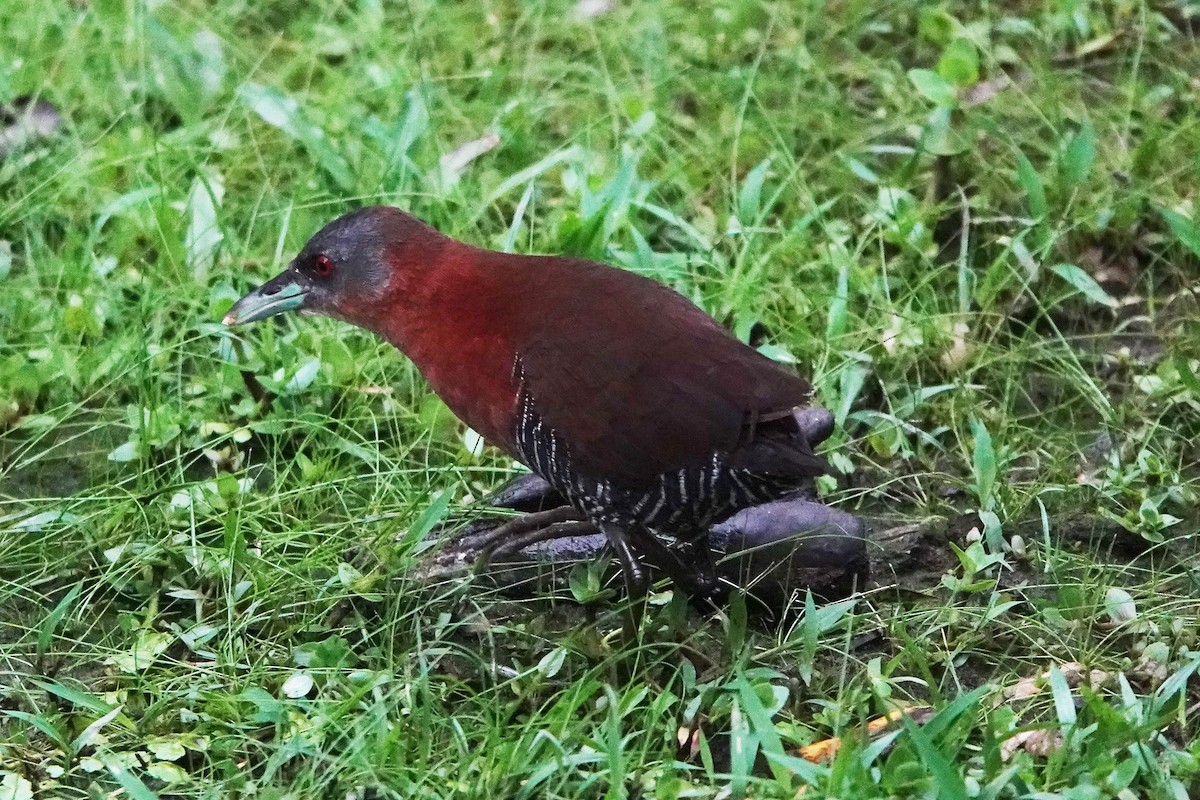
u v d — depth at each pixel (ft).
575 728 25.67
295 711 26.68
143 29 44.98
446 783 24.89
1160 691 25.61
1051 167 39.91
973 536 30.66
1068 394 34.78
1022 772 23.88
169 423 33.78
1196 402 33.35
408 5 44.50
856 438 34.12
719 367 26.23
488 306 27.58
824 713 25.93
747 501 26.81
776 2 46.68
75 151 42.27
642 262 36.06
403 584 29.12
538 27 45.80
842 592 29.45
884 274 36.70
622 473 26.58
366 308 28.89
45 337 36.65
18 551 31.30
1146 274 37.45
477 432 28.91
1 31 46.75
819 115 42.42
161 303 36.88
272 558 30.71
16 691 28.12
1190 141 40.34
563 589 29.86
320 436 33.96
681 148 41.83
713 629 29.04
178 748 26.16
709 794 24.27
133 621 28.96
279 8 48.96
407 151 40.22
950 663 27.32
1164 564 30.22
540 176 41.19
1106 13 45.70
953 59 40.27
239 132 42.96
